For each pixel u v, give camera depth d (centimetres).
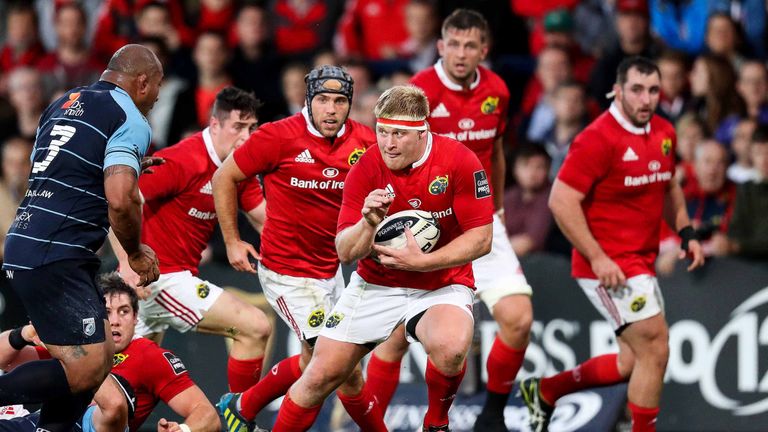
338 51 4506
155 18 4481
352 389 2628
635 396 2894
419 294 2436
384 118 2288
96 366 2233
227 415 2817
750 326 3303
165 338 3631
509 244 2950
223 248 3594
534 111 4038
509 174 3722
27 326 2489
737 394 3306
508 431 3005
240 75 4262
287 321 2747
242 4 4622
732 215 3381
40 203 2216
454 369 2369
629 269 2875
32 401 2230
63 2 4809
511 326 2886
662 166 2873
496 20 4328
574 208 2856
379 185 2350
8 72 4697
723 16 4056
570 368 3397
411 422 3316
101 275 2591
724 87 3828
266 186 2686
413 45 4297
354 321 2441
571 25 4166
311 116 2586
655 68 2825
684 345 3353
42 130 2278
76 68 4509
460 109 2912
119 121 2233
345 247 2291
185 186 2784
